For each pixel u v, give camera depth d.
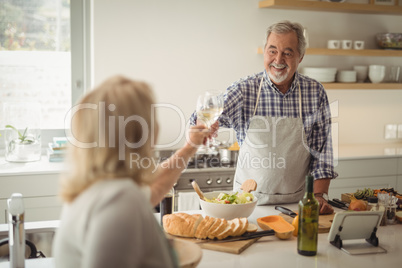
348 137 4.45
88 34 3.81
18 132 3.48
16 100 3.78
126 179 1.04
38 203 3.22
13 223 1.49
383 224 2.11
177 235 1.84
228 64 3.96
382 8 4.10
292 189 2.52
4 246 1.86
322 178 2.51
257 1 3.96
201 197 2.10
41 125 3.85
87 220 0.98
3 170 3.19
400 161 3.97
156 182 1.61
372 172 3.90
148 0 3.71
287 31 2.50
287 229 1.91
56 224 2.09
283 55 2.50
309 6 3.88
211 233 1.80
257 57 4.02
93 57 3.67
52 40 3.79
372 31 4.37
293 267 1.60
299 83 2.62
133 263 0.95
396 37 4.22
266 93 2.61
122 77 1.10
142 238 0.99
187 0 3.80
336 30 4.25
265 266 1.61
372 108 4.50
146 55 3.76
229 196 2.09
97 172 1.03
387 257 1.71
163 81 3.82
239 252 1.72
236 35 3.95
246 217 2.04
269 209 2.35
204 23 3.86
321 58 4.25
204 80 3.92
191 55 3.86
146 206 1.02
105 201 0.98
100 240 0.94
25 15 3.71
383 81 4.38
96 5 3.61
